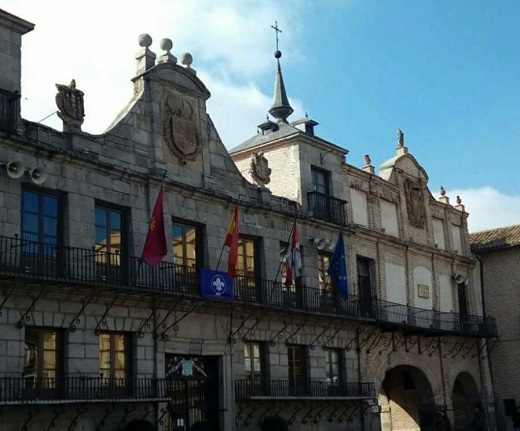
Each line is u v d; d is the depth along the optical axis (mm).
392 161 40156
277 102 37500
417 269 40281
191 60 28672
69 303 22594
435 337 40000
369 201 37594
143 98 26453
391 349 36688
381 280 36969
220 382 27188
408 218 40438
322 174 34844
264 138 35125
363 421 33375
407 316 38219
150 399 23734
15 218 21625
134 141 25766
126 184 25203
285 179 33656
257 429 28203
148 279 24797
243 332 28359
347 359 33469
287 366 30188
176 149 27125
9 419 20500
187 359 26344
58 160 23141
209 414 26859
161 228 23844
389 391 41719
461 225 45469
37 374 21656
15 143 21922
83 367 22672
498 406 43938
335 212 34281
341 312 32594
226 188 29016
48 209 22922
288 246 31141
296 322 30781
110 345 23859
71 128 23766
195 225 27719
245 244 29734
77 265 22891
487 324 43438
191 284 26234
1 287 20812
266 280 29641
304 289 31531
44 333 22094
